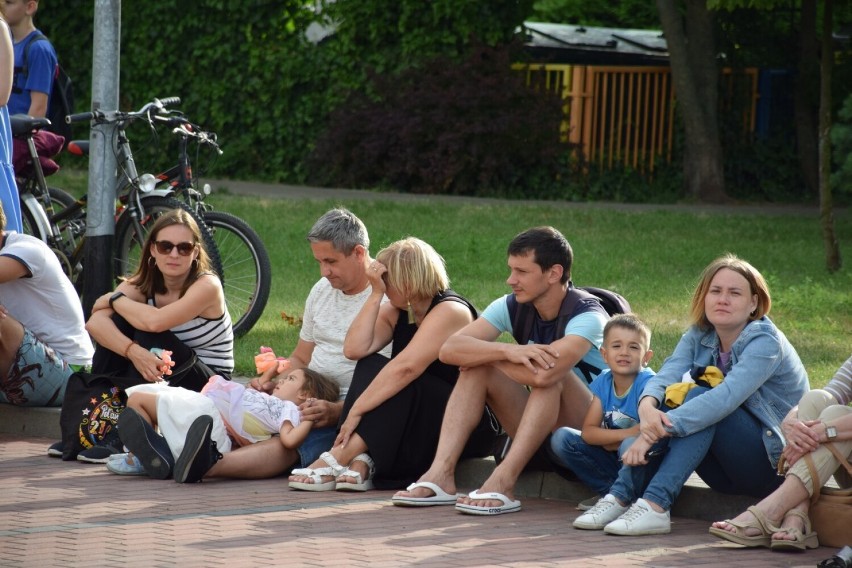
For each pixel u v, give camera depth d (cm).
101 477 1720
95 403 1812
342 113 5806
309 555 1352
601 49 6341
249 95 6194
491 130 5522
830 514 1421
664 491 1481
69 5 6412
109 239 2330
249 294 2539
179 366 1845
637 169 5897
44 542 1389
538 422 1584
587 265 3562
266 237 3962
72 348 2000
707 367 1516
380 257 1720
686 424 1457
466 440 1638
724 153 6022
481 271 3441
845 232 4581
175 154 6259
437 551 1380
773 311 2941
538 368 1562
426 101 5612
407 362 1658
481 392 1631
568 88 5781
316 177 5994
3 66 2173
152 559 1327
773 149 6072
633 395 1573
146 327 1827
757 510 1415
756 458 1489
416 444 1686
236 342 2483
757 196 6003
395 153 5716
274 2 6131
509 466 1584
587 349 1585
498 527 1496
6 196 2225
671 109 5956
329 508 1577
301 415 1745
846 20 6150
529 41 5891
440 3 5741
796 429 1420
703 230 4428
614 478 1583
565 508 1612
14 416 2006
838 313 2936
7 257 1922
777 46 6131
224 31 6175
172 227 1831
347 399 1719
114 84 2338
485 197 5603
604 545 1421
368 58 5962
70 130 2788
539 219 4553
